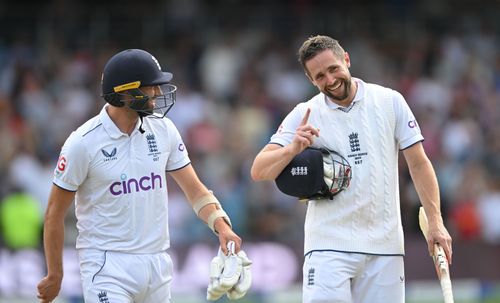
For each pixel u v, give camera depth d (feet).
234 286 76.07
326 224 76.43
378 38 241.55
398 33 242.99
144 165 74.74
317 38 75.05
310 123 77.05
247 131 200.13
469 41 241.35
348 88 75.25
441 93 220.84
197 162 191.72
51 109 203.00
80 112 203.31
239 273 75.87
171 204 172.96
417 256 160.35
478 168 190.08
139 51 74.13
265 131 203.41
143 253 74.79
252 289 156.66
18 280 147.33
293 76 220.43
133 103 73.05
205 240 157.17
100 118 74.38
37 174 179.63
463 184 183.83
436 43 240.53
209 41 230.27
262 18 240.32
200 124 198.39
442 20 247.91
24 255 148.15
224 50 224.53
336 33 240.53
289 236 175.32
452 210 182.70
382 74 229.04
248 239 158.51
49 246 74.84
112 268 74.18
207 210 78.18
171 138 76.84
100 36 231.91
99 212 74.59
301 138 73.56
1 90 208.23
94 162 73.77
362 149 75.97
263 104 211.82
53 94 208.44
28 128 193.47
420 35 243.40
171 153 77.36
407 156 76.69
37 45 226.99
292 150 73.97
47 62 219.82
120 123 74.43
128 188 74.28
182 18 237.04
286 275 157.58
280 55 228.02
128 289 74.33
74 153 73.36
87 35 231.71
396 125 76.74
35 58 221.46
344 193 75.92
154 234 75.20
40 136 195.52
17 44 226.38
